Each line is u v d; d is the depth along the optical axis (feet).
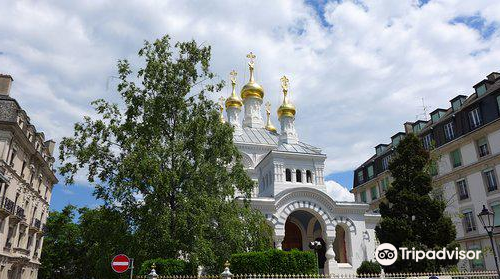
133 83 85.92
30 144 122.11
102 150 81.71
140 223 76.59
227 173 84.79
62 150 80.64
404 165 91.30
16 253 116.26
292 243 135.03
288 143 148.36
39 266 160.66
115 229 75.51
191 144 81.87
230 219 75.92
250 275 58.54
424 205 84.48
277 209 110.83
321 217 114.62
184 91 85.56
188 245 73.15
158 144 78.18
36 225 139.23
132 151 78.74
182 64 86.89
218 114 87.61
